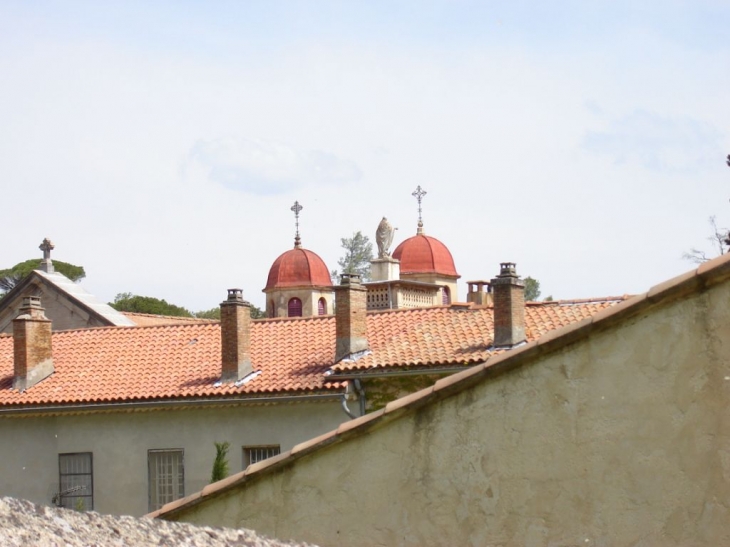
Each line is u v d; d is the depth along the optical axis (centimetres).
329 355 3388
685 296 1144
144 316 4953
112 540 1146
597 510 1166
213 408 3344
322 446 1272
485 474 1210
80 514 1215
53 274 4759
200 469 3341
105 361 3666
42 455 3538
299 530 1277
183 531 1230
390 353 3225
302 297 6178
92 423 3491
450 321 3372
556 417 1188
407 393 3145
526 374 1204
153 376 3519
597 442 1170
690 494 1134
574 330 1173
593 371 1177
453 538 1216
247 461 3312
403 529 1238
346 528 1260
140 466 3416
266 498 1295
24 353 3606
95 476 3462
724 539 1120
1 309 4753
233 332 3384
